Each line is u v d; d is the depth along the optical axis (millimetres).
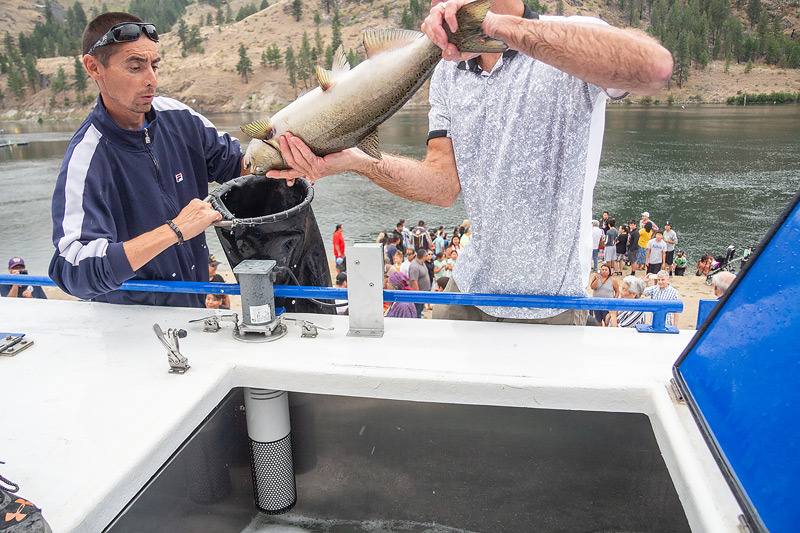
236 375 2014
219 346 2170
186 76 180500
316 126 2029
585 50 1666
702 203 43531
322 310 2695
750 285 1462
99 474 1463
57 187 2301
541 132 2068
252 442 2156
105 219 2359
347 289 2209
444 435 2074
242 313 2293
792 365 1173
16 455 1558
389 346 2127
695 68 185500
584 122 2018
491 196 2217
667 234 19922
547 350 2068
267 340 2197
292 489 2242
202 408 1829
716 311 1596
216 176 3031
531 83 2055
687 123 106625
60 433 1650
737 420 1306
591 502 2033
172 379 1922
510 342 2141
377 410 2100
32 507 1238
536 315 2326
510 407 1991
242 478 2176
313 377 1946
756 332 1355
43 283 2588
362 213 44312
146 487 1587
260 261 2213
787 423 1129
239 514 2154
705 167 59656
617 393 1791
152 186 2561
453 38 1726
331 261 22766
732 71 182125
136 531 1552
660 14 195750
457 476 2115
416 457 2119
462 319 2578
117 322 2438
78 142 2361
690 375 1625
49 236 38875
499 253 2270
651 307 2127
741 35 194500
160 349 2166
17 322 2455
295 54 192500
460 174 2328
